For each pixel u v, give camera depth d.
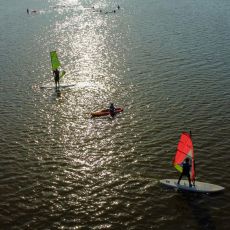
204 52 60.75
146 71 52.81
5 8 121.81
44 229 23.34
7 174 29.36
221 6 105.25
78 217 24.30
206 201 25.14
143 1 124.94
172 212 24.28
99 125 37.34
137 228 23.09
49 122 38.59
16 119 39.59
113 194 26.42
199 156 30.70
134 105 41.66
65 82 50.34
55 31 84.06
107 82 49.50
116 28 84.06
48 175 29.11
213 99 42.19
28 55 64.94
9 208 25.36
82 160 31.09
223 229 22.66
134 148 32.56
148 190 26.62
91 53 64.44
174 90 45.31
